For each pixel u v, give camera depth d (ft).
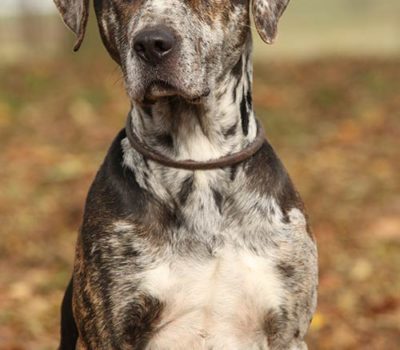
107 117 65.41
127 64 21.81
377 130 60.44
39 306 35.12
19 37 120.78
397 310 34.81
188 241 22.17
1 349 31.91
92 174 51.37
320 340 32.81
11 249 41.09
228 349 22.79
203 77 21.86
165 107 22.33
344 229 42.86
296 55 109.19
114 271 22.08
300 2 193.47
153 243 22.07
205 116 22.52
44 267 39.45
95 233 22.27
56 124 63.36
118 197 22.30
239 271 22.30
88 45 102.37
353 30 147.02
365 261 39.09
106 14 23.35
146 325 22.43
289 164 53.21
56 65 89.61
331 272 38.29
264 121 63.00
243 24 23.20
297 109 67.26
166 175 22.36
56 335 33.24
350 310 34.86
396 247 40.78
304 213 23.49
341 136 59.16
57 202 46.73
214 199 22.36
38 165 53.36
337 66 86.99
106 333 22.33
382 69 82.43
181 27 21.42
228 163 22.49
